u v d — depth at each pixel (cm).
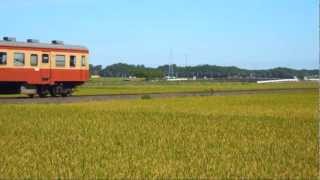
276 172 1377
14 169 1384
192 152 1703
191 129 2406
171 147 1817
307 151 1736
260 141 1995
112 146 1831
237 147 1830
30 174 1327
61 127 2452
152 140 1997
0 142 1909
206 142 1955
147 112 3394
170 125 2577
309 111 3647
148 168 1416
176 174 1345
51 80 4969
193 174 1346
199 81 13562
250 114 3347
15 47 4706
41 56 4891
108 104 4262
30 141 1944
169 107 3988
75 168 1407
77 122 2692
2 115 3088
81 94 6025
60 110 3491
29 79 4812
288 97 5631
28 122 2678
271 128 2483
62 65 5056
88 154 1645
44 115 3103
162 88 8881
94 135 2147
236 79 15712
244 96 5831
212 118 2994
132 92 6900
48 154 1636
